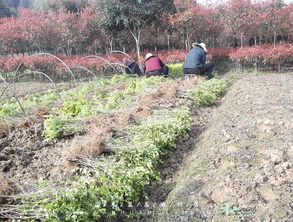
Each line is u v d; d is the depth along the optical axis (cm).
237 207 299
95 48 2127
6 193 322
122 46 1952
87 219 295
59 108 641
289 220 269
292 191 310
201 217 299
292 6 1491
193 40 1903
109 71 1505
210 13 1764
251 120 514
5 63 1409
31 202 304
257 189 320
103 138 435
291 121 486
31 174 396
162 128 485
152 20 1681
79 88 893
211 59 1527
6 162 421
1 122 540
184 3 1634
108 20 1576
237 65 1486
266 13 1462
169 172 422
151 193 378
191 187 351
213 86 818
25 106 668
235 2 1515
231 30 1733
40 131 523
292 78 955
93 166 379
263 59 1351
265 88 763
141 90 765
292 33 1581
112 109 606
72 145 421
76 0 2473
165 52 1728
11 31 1650
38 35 1716
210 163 392
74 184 327
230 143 434
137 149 409
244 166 369
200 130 566
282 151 390
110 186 340
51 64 1451
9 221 290
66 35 1775
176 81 884
